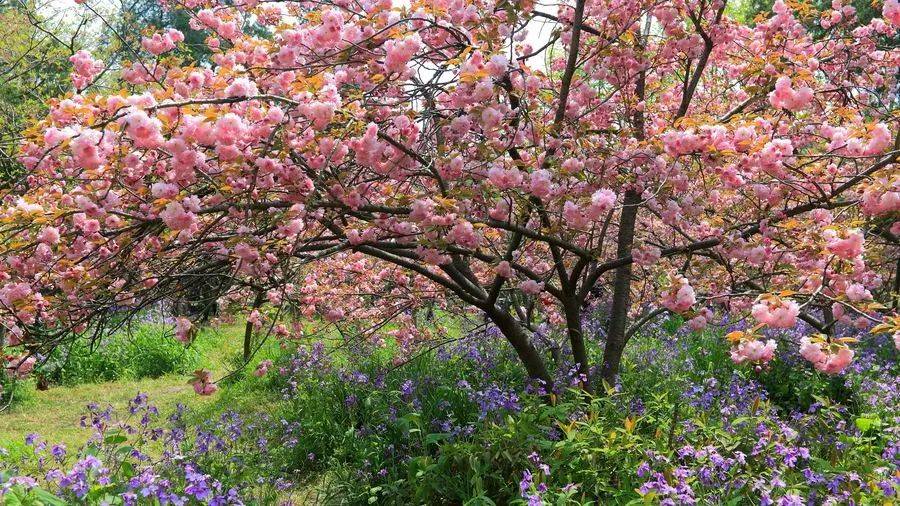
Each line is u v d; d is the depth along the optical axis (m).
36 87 9.11
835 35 6.31
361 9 4.27
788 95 3.38
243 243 3.40
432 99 4.07
